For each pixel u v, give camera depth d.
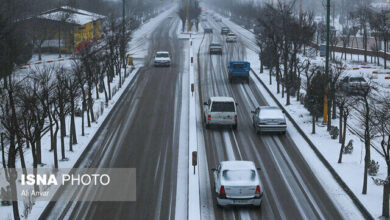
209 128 28.45
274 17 46.50
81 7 96.00
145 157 22.95
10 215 16.03
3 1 44.44
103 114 31.64
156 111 32.91
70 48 64.94
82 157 23.08
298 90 36.44
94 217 16.17
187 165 21.73
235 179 16.42
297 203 17.28
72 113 23.64
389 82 43.72
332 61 57.12
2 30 21.66
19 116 20.89
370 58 65.88
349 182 19.12
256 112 28.27
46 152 23.45
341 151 21.66
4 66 20.38
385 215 15.52
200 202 17.33
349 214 16.34
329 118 27.61
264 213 16.33
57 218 16.11
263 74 48.50
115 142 25.64
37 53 66.19
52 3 95.44
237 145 25.08
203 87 41.88
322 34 75.38
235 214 16.23
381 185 18.75
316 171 21.05
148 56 61.88
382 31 63.84
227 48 70.94
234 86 42.69
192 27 112.06
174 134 27.11
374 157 22.92
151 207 17.00
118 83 42.94
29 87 22.19
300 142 25.75
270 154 23.55
